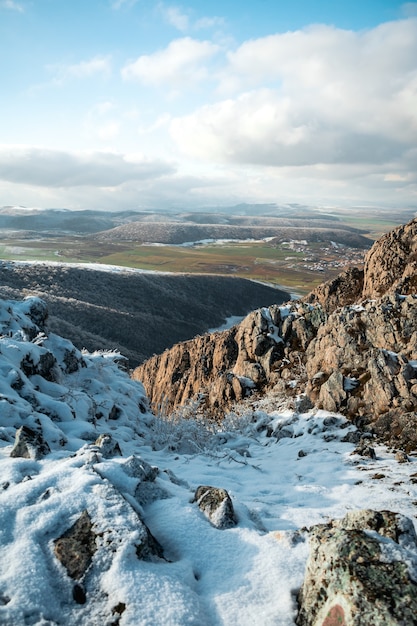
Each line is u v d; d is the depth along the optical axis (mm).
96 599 3807
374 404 14781
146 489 5754
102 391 15641
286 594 4008
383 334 17719
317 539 3836
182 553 4668
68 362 16234
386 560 3387
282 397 20688
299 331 25594
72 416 10430
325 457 12164
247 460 13070
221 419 22484
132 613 3615
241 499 7383
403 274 25047
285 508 6871
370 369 15477
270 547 4723
